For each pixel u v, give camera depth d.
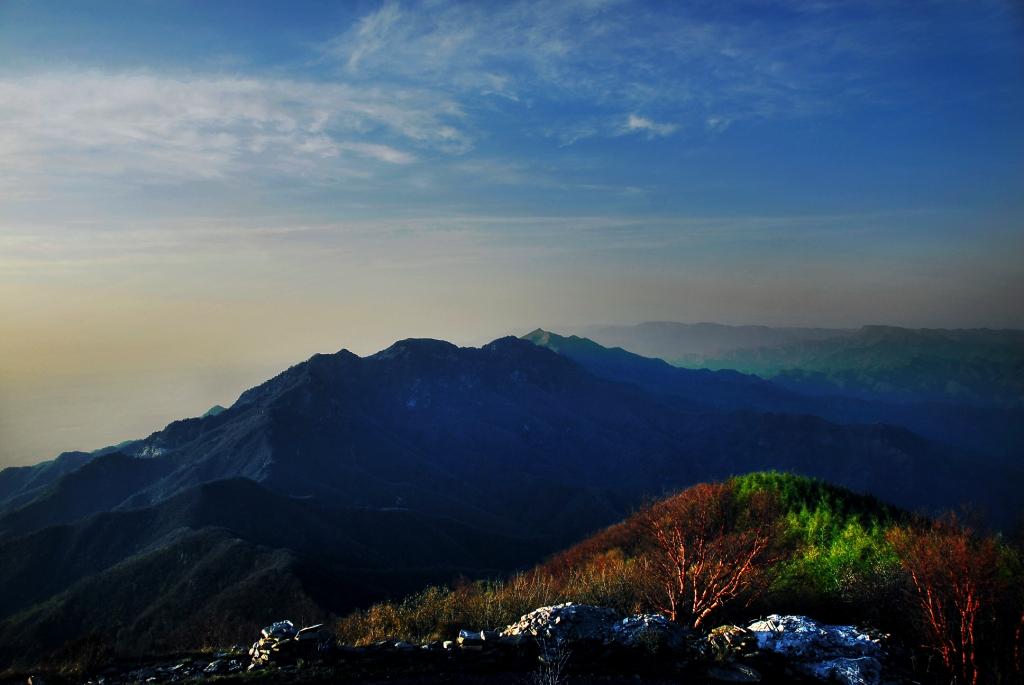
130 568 112.94
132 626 92.31
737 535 28.06
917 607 22.12
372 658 16.08
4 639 97.38
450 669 15.60
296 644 16.41
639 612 23.80
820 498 40.22
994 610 20.39
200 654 17.69
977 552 23.05
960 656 18.61
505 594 23.95
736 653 16.12
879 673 15.41
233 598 90.44
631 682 14.98
